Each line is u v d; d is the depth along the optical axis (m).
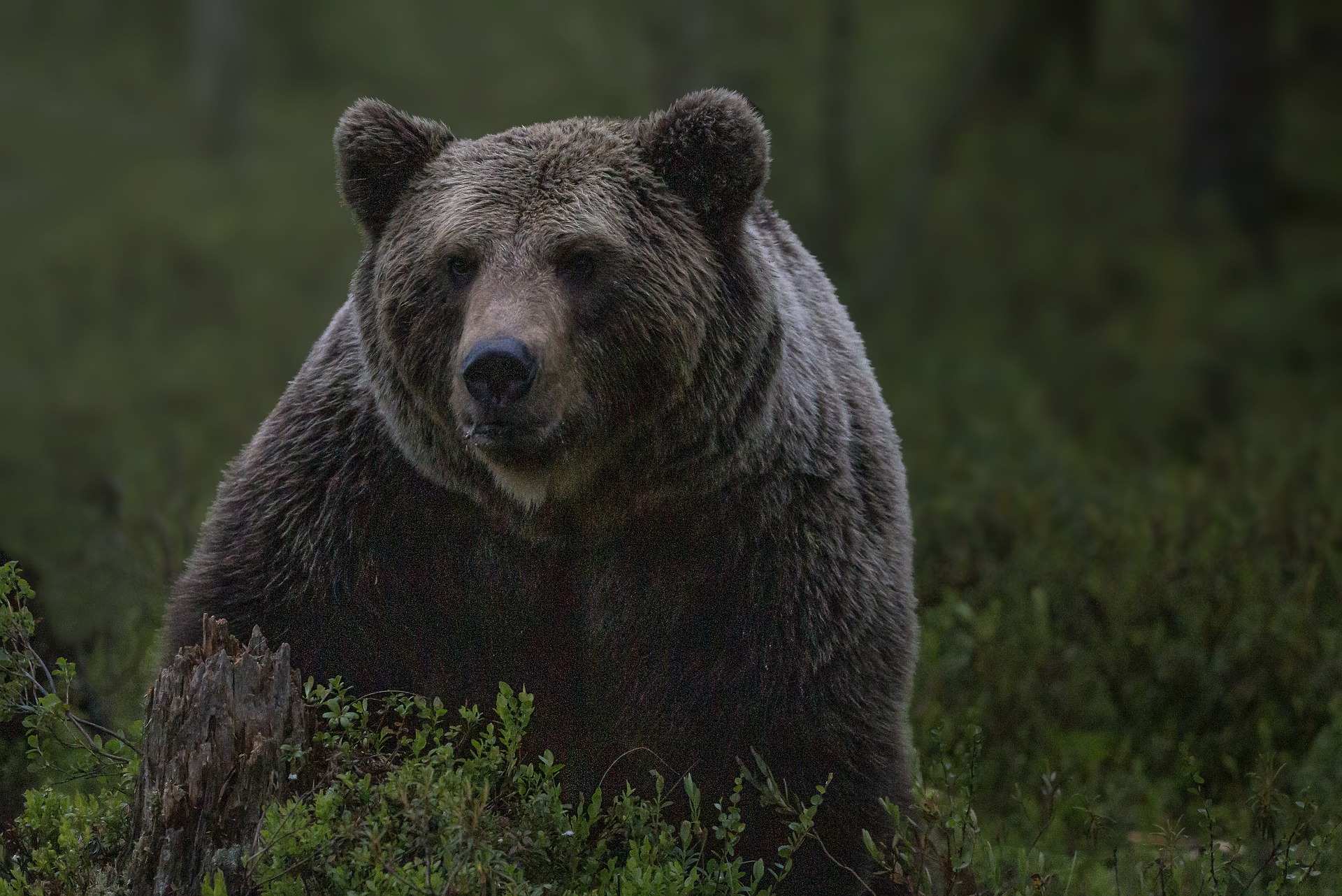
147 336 33.97
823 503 8.53
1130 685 11.46
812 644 8.31
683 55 35.50
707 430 8.18
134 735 8.21
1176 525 13.93
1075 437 23.73
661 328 8.00
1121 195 38.84
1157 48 46.97
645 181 8.20
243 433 23.59
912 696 11.03
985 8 41.62
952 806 8.99
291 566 8.38
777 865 8.23
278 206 42.94
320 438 8.55
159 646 8.70
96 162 47.38
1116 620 12.11
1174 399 26.06
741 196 8.28
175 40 57.78
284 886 6.81
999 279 35.53
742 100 8.25
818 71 37.09
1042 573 12.97
